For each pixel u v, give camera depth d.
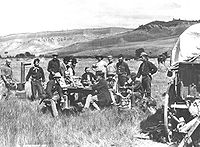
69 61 15.16
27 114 11.06
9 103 13.20
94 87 12.80
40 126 9.59
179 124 8.43
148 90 13.55
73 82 13.91
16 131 8.92
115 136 9.13
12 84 16.09
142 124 10.34
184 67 8.91
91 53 162.50
